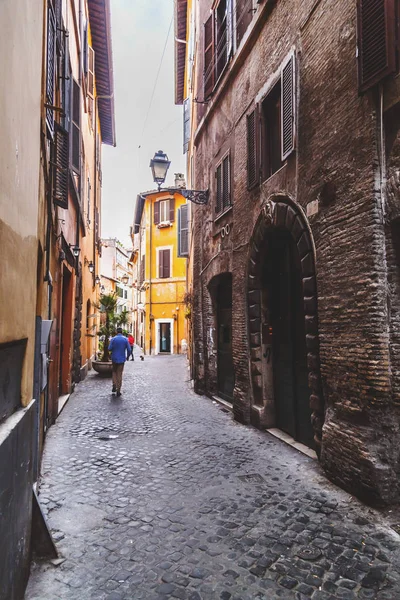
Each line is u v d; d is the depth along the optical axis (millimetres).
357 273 4102
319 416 5027
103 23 16266
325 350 4672
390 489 3795
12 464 2129
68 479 4621
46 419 6273
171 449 5820
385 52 3713
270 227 6359
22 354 2734
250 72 7492
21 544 2449
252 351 7281
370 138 3945
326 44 4793
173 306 30156
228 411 8602
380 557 3070
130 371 16719
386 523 3576
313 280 5102
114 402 9586
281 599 2604
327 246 4648
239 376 7684
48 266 5422
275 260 7055
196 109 12609
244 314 7578
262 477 4707
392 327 3859
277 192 6145
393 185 3787
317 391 5035
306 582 2773
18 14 2338
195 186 12242
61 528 3496
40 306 4637
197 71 12234
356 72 4191
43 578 2789
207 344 10547
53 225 6336
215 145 9969
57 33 6230
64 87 7137
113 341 10555
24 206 2629
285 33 5949
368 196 3949
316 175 4941
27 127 2734
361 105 4102
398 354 3836
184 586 2725
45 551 3039
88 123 15312
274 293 7102
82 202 12680
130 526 3541
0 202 1940
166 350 30484
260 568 2930
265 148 6863
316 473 4797
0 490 1846
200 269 11250
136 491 4305
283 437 6301
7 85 2047
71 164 8797
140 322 39250
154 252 31219
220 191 9461
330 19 4715
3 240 2004
